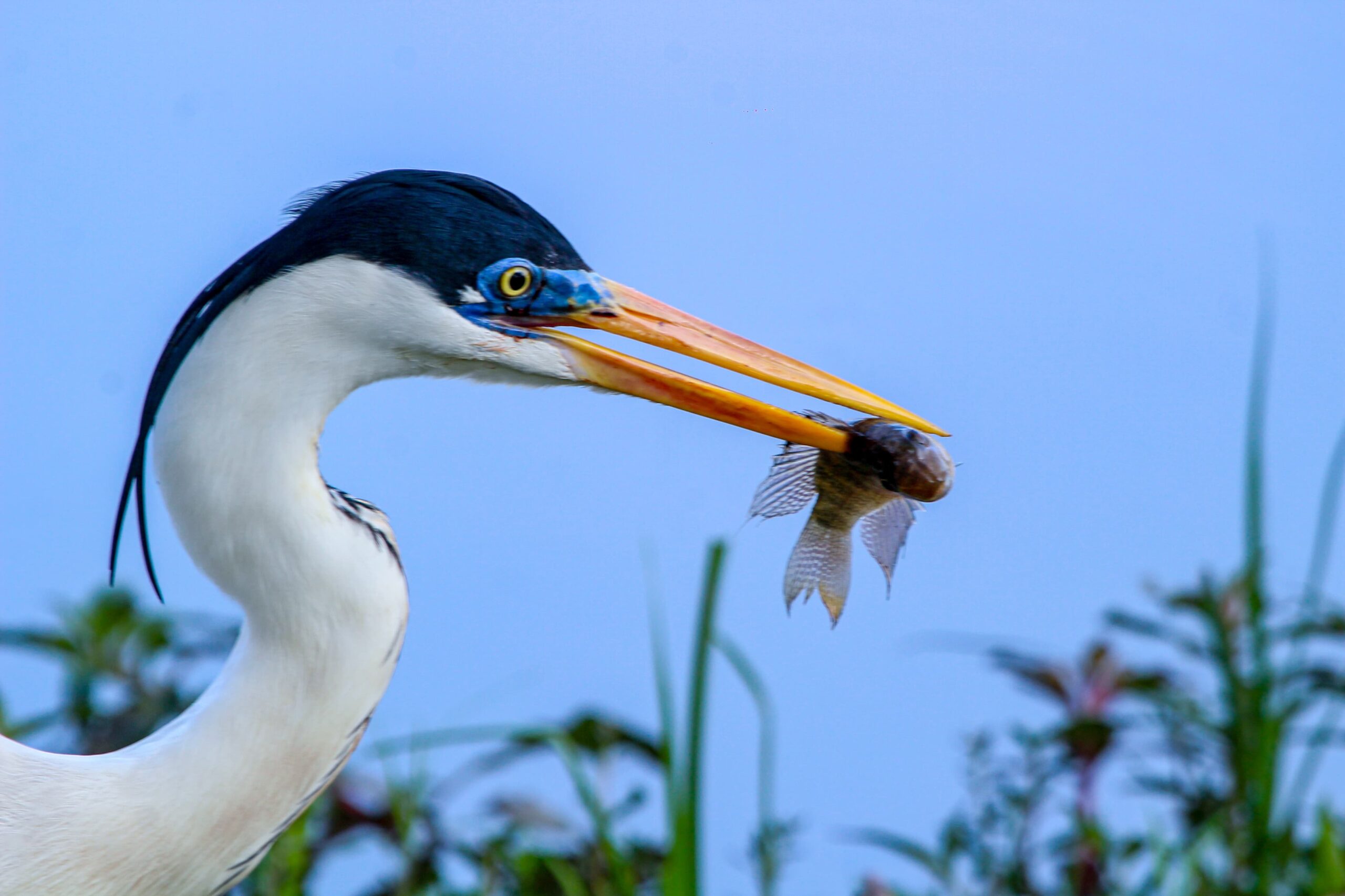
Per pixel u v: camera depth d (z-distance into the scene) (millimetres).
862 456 5012
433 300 4762
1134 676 7246
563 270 5055
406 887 6328
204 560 4531
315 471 4590
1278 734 6906
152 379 4730
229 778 4562
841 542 5117
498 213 4930
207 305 4660
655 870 6773
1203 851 6754
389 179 4805
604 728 6719
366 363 4707
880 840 6867
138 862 4547
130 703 7086
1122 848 7062
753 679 6586
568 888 6430
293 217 5094
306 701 4578
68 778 4555
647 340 5168
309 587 4512
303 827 6141
